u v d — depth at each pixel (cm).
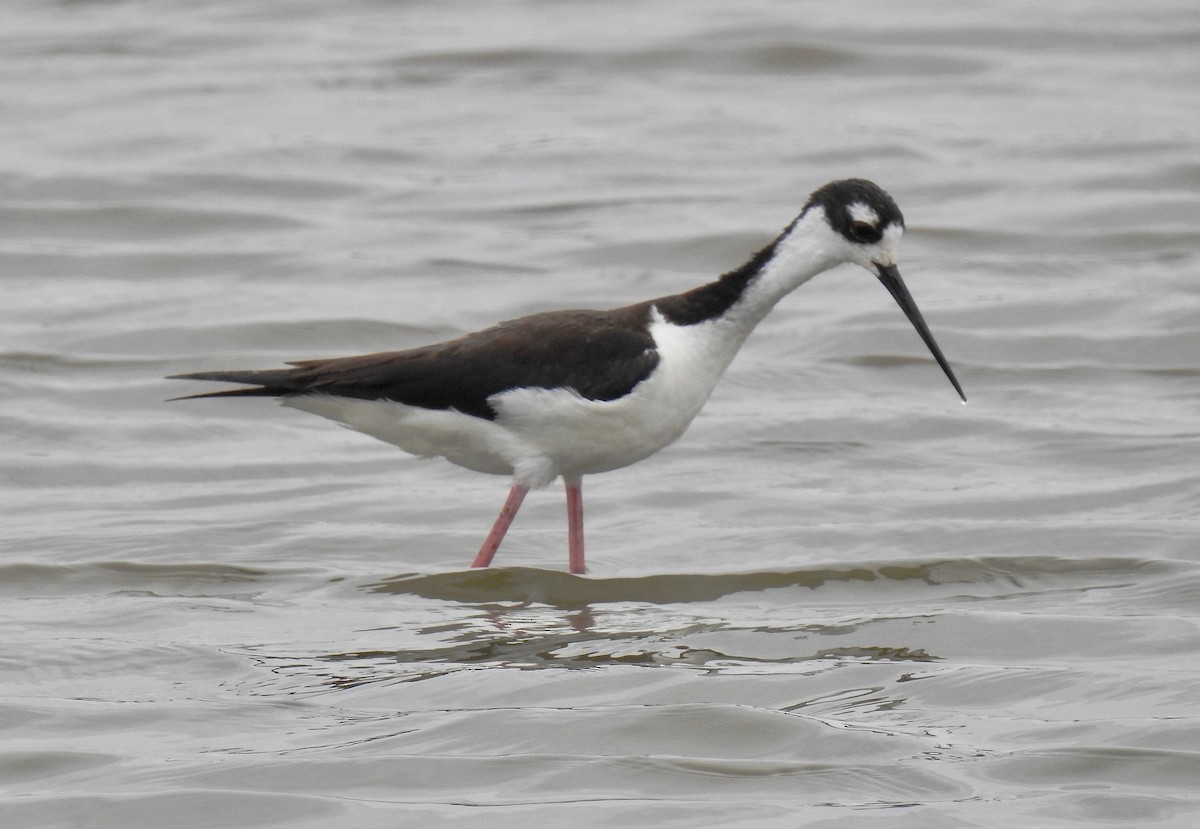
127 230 2245
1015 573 1222
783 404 1681
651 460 1535
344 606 1159
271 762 888
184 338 1848
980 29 3141
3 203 2284
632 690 986
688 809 838
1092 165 2469
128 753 902
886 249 1225
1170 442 1530
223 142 2562
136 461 1520
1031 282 2033
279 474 1502
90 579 1218
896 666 1027
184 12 3350
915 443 1570
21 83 2867
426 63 3005
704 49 3027
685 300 1204
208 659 1042
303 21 3294
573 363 1167
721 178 2464
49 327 1881
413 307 1952
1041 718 943
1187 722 926
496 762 888
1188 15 3253
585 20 3266
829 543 1309
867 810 836
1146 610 1134
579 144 2595
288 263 2111
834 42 3070
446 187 2417
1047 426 1593
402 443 1223
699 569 1239
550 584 1202
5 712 954
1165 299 1934
